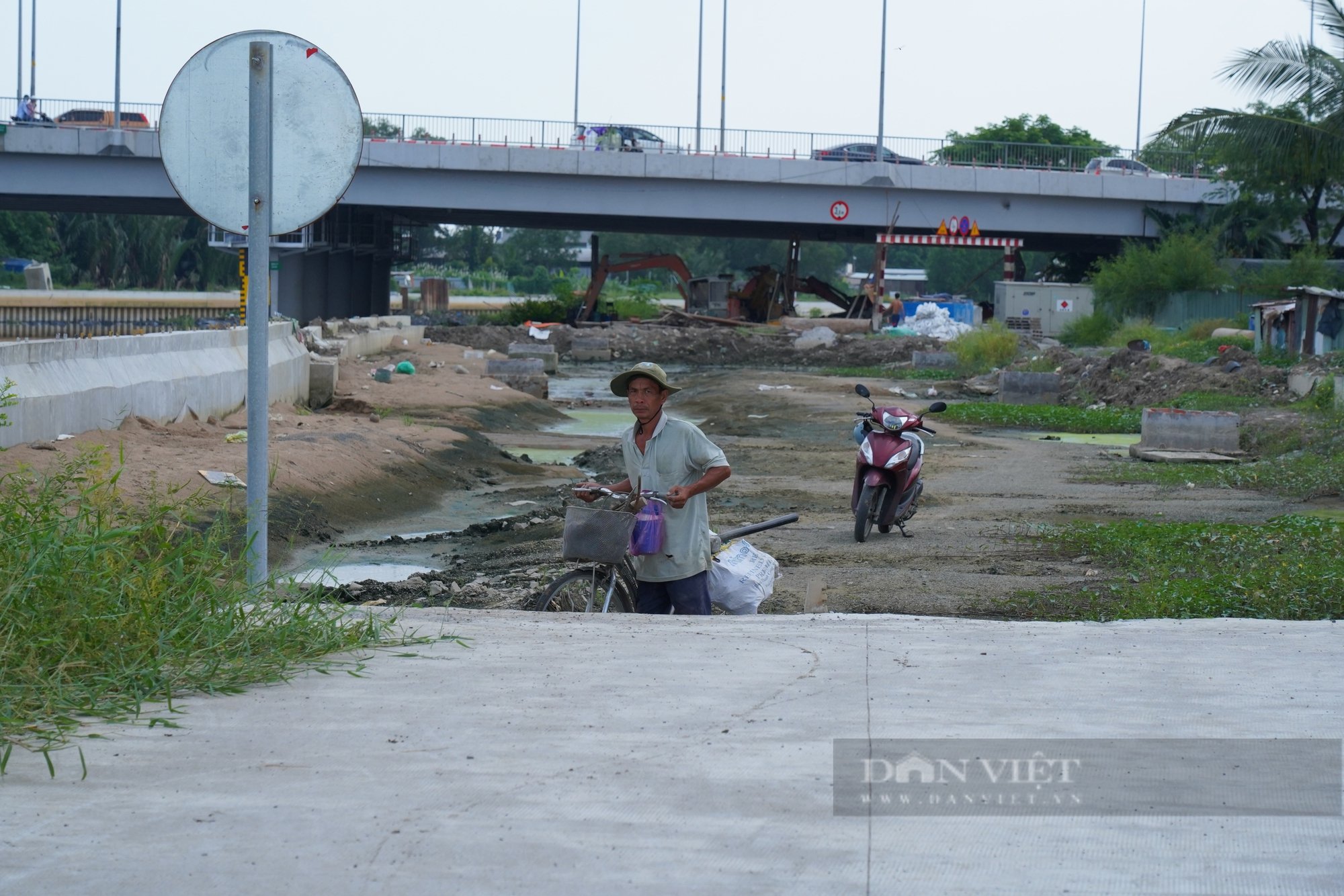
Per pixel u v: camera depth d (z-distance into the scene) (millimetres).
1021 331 58250
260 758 3756
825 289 69812
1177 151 60281
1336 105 32875
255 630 5156
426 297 80812
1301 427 21453
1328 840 3205
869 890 2865
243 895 2781
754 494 16234
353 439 17438
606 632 5953
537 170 56125
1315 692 4742
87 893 2779
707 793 3479
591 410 32062
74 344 14602
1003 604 9375
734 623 6332
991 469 18797
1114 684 4852
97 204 61625
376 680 4785
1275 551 11109
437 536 13969
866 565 11281
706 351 57875
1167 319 51625
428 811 3307
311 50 5879
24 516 5355
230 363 20047
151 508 6223
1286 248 57562
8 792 3428
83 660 4438
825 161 58344
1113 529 12617
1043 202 60781
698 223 68062
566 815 3287
